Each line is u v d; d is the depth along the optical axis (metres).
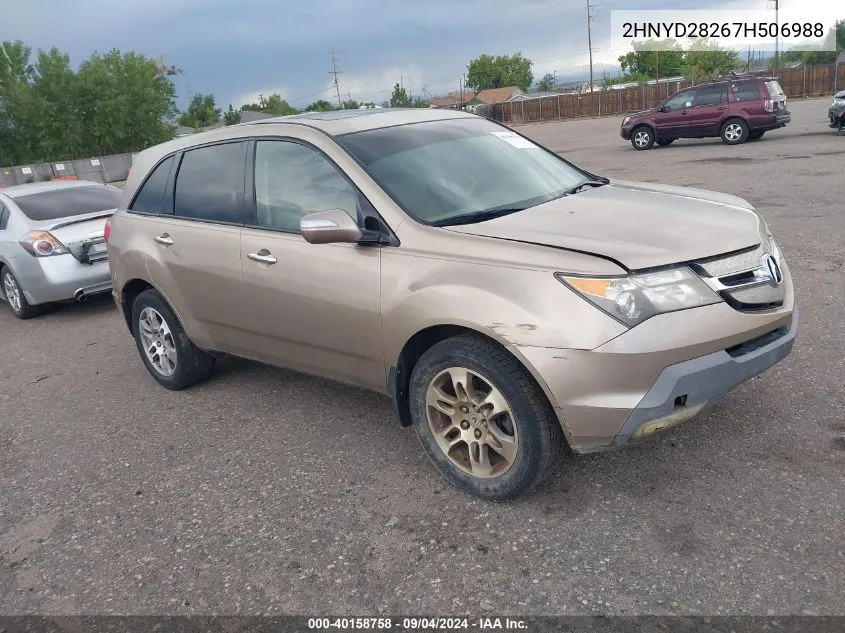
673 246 3.06
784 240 7.71
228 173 4.45
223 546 3.31
